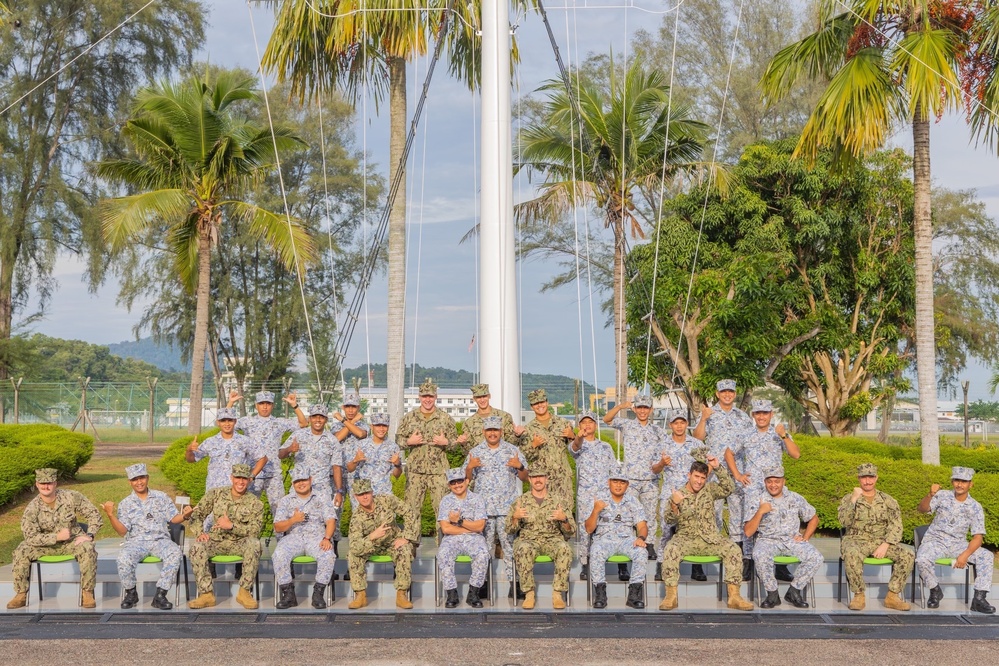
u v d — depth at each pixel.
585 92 21.53
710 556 10.41
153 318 40.53
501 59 13.12
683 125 22.36
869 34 15.60
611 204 22.58
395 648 8.76
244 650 8.69
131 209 20.89
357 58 18.09
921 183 15.55
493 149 12.98
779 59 16.70
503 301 12.85
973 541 10.38
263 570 11.47
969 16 15.34
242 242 39.22
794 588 10.48
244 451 11.61
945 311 34.28
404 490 12.52
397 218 18.05
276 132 22.53
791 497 10.55
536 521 10.33
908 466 13.79
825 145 16.02
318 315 40.78
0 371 35.50
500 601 10.65
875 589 11.09
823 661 8.38
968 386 25.19
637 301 26.62
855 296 28.19
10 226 34.22
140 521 10.36
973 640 9.11
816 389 29.00
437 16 17.06
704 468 10.44
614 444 15.28
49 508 10.41
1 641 8.96
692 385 24.94
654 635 9.25
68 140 36.41
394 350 17.84
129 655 8.52
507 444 11.21
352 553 10.27
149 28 36.38
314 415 11.44
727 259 26.34
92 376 70.81
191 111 21.38
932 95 14.21
